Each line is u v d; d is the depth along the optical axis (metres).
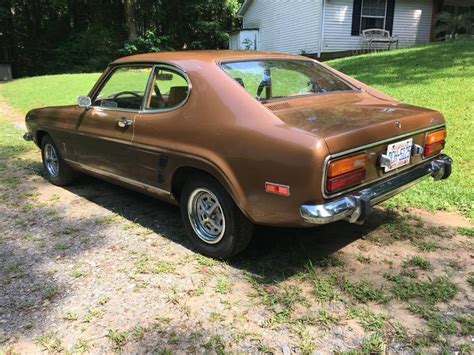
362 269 3.21
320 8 17.19
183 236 3.86
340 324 2.63
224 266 3.32
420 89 8.37
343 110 3.29
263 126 2.89
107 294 3.02
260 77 3.47
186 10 29.70
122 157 4.01
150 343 2.54
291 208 2.76
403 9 18.03
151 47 26.20
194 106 3.28
